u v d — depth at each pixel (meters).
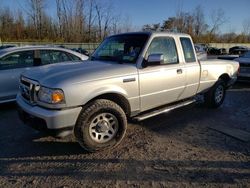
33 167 3.64
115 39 5.08
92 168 3.61
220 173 3.48
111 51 4.92
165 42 4.90
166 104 5.16
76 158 3.89
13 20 44.09
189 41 5.47
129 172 3.51
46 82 3.67
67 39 40.50
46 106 3.65
